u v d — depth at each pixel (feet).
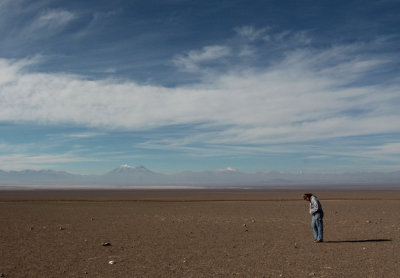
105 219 108.78
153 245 64.64
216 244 65.62
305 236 75.00
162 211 137.69
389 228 86.33
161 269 47.11
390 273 44.68
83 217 114.83
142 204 180.96
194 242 67.72
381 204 173.17
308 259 52.65
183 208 152.66
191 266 48.73
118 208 153.38
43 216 118.11
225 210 141.49
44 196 311.88
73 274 44.73
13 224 95.91
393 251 58.44
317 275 43.93
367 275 43.80
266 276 43.62
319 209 67.26
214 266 48.67
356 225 92.07
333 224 94.17
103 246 63.57
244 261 51.60
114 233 79.41
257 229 85.97
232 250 59.82
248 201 206.69
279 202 194.49
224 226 91.56
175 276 43.73
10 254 56.59
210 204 179.52
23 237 73.67
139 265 49.37
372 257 53.88
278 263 50.26
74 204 180.45
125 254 56.70
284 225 93.56
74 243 66.59
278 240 69.92
